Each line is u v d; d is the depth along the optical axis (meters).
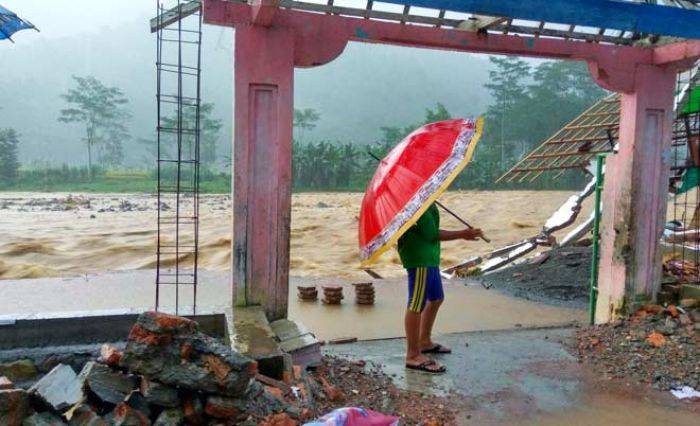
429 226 5.51
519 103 76.44
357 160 65.38
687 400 4.91
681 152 8.57
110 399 3.42
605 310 7.30
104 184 62.97
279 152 5.63
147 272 11.90
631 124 6.87
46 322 5.21
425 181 4.54
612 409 4.73
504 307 9.12
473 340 6.62
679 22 5.16
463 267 12.13
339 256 14.45
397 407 4.62
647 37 6.73
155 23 5.62
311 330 7.77
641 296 7.05
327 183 59.22
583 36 6.50
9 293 9.83
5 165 64.25
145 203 33.00
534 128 75.06
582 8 4.92
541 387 5.18
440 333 7.11
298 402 4.04
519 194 39.22
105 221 21.72
